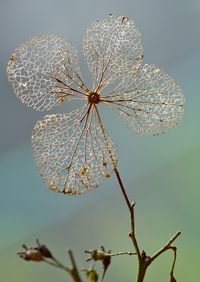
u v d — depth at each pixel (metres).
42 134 0.21
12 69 0.21
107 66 0.21
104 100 0.21
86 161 0.21
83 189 0.21
